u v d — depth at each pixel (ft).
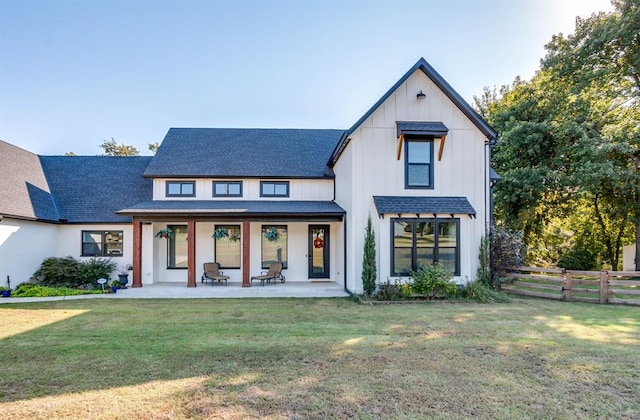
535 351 18.57
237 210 41.83
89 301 33.60
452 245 36.83
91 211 46.32
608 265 70.64
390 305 31.78
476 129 38.40
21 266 39.47
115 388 14.14
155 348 19.10
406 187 37.37
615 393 13.74
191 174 47.03
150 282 44.88
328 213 41.47
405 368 16.20
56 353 18.33
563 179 52.11
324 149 54.39
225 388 14.11
